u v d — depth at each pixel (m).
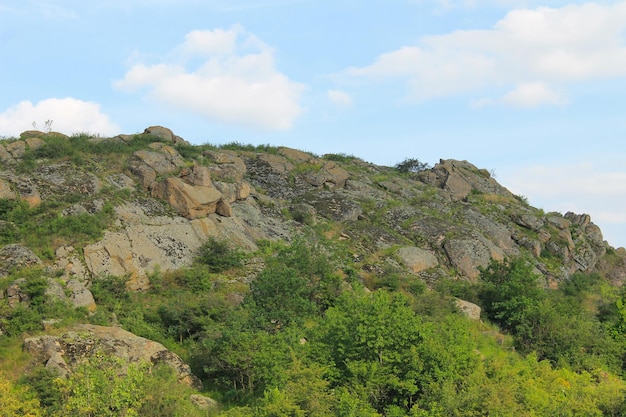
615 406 30.72
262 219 53.72
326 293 43.66
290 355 31.69
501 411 27.14
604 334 46.25
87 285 39.28
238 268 45.69
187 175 51.00
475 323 45.44
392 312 33.12
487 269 51.47
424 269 53.03
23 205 44.41
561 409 29.33
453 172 71.50
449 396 28.25
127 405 26.86
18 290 35.62
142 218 46.41
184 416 28.02
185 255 45.31
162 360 33.16
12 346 32.50
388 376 30.84
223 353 33.62
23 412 26.52
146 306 39.56
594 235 70.69
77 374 27.66
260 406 27.97
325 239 48.81
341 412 27.98
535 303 46.50
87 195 47.19
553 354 42.53
